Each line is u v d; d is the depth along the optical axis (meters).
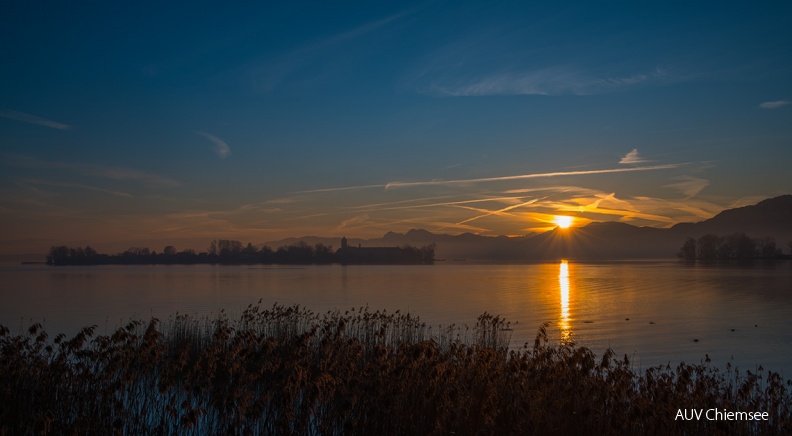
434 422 11.70
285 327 25.27
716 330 42.72
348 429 11.34
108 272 195.62
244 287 101.75
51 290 93.44
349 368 14.16
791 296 74.88
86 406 13.38
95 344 16.47
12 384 13.66
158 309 58.88
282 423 11.62
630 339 38.19
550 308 61.19
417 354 12.59
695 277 131.88
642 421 12.28
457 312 56.25
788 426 13.61
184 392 15.23
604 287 99.25
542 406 12.18
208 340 24.80
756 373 25.16
